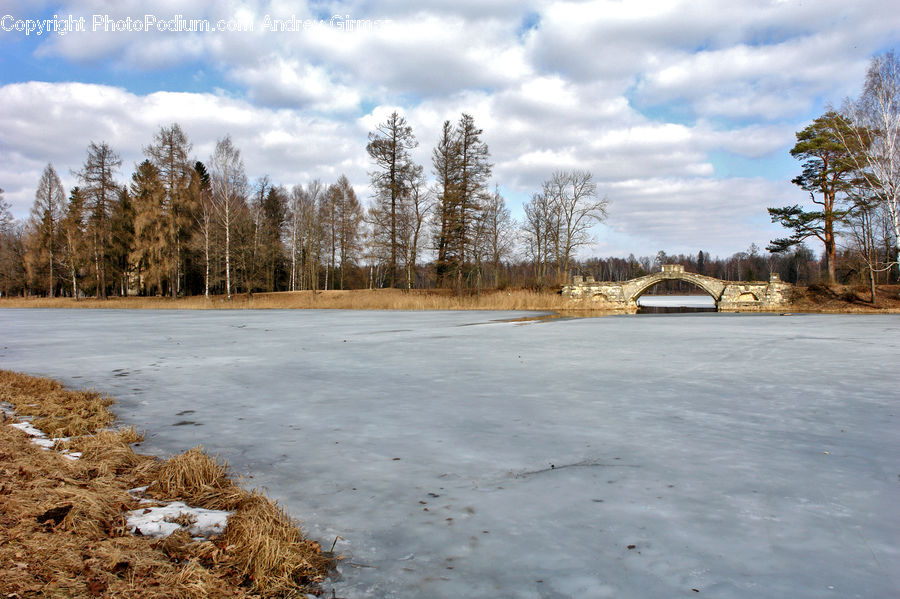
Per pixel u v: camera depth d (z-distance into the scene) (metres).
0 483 4.77
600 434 7.41
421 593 3.54
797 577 3.74
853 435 7.30
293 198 67.06
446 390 10.52
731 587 3.60
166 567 3.61
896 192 36.91
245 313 39.47
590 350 16.91
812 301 49.91
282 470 6.03
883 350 16.80
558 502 5.11
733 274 133.88
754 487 5.46
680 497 5.22
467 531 4.50
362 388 10.74
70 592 3.16
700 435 7.33
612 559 4.02
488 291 54.12
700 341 19.70
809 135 49.41
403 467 6.12
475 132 49.31
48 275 63.62
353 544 4.27
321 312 40.66
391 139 47.81
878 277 53.69
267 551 3.76
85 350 17.11
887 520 4.68
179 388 10.81
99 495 4.79
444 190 50.00
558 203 58.06
